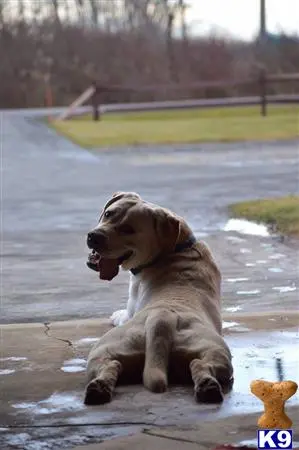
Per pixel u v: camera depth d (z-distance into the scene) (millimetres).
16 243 12102
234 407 5207
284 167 20828
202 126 31500
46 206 15672
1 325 7312
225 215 14031
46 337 6855
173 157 23797
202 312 5898
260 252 11023
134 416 5102
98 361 5543
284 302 8430
